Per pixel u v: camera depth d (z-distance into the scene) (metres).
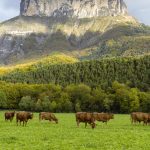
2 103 188.62
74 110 179.00
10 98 195.50
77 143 41.88
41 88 199.38
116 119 101.19
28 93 197.25
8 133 51.97
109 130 60.34
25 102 184.38
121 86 191.25
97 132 55.66
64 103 179.38
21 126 67.25
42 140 44.78
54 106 178.12
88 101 182.12
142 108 170.38
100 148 38.62
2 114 123.00
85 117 66.75
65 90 192.75
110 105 175.12
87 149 37.69
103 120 78.94
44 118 83.62
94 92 184.38
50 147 38.62
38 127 65.06
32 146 39.09
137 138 47.31
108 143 42.06
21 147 38.38
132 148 38.53
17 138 45.69
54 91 197.75
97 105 181.00
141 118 76.38
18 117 68.94
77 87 186.00
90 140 44.69
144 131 59.25
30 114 69.00
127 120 96.31
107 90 193.00
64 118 104.38
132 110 169.38
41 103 180.38
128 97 171.25
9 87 198.38
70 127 66.94
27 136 48.12
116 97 175.38
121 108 172.50
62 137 47.81
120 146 40.03
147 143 42.38
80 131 57.22
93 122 65.56
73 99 185.38
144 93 173.75
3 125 69.12
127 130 60.62
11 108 195.25
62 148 38.06
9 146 38.94
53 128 63.28
